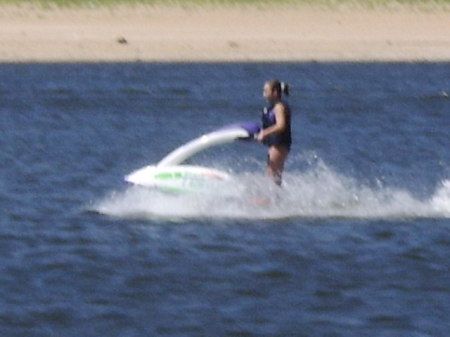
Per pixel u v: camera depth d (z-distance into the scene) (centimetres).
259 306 5072
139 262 5650
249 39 16100
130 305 5075
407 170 8319
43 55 15300
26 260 5694
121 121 10850
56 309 5009
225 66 14975
